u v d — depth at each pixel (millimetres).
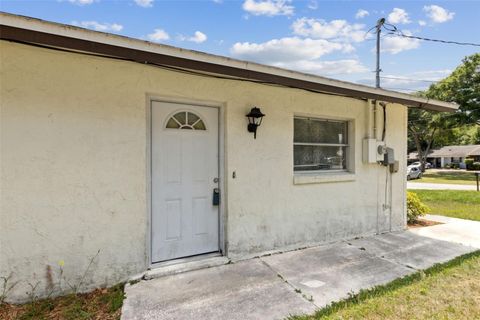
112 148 3107
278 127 4270
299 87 3945
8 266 2680
